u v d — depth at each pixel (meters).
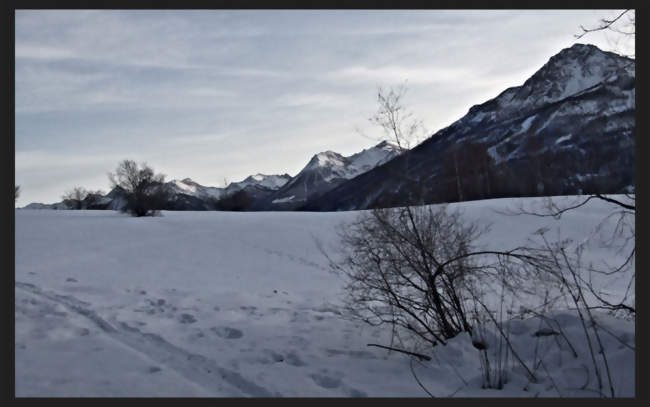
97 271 16.22
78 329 8.21
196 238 27.00
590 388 5.74
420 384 6.17
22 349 6.95
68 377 5.95
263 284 16.45
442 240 7.98
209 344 8.19
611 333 6.42
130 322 9.23
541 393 5.81
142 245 23.77
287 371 6.88
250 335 9.02
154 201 40.06
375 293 8.27
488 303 9.45
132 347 7.62
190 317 10.27
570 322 7.14
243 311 11.46
